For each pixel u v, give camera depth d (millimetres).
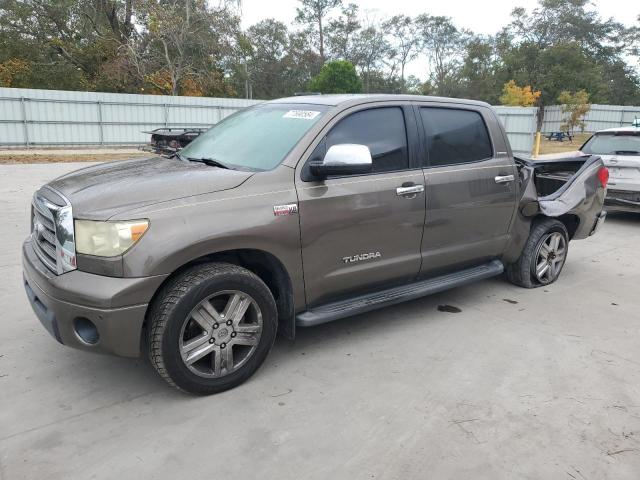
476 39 65375
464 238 4523
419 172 4113
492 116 4809
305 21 69562
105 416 3043
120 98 26766
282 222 3338
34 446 2756
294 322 3617
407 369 3670
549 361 3830
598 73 46000
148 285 2896
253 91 62000
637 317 4738
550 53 44562
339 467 2641
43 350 3840
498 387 3443
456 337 4219
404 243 4062
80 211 2938
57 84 35844
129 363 3676
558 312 4828
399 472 2609
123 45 35625
